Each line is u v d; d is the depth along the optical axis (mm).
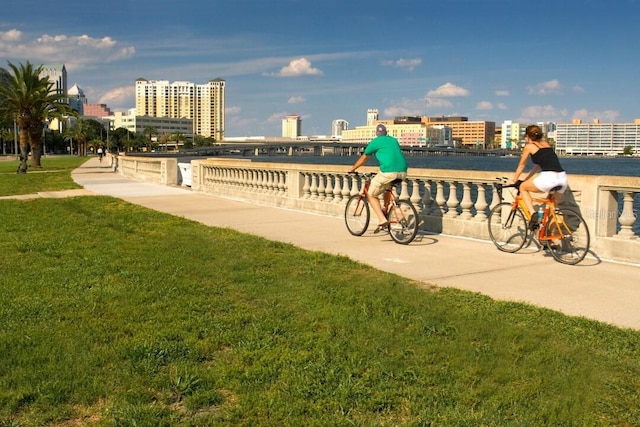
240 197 18391
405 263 8148
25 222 12844
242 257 8406
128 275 7285
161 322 5402
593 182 8359
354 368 4293
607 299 6199
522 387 3982
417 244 9773
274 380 4113
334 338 4941
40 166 52969
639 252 7938
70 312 5684
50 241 10008
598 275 7344
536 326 5211
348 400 3807
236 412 3648
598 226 8398
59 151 165875
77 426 3514
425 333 5062
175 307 5859
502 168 102375
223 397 3893
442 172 10742
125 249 9180
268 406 3729
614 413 3648
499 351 4602
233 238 10117
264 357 4504
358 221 10641
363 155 10156
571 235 8156
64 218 13570
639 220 16766
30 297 6227
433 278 7215
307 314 5641
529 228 8500
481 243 9828
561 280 7082
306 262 8047
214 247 9242
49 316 5562
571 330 5086
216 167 20172
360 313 5641
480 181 10023
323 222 12625
